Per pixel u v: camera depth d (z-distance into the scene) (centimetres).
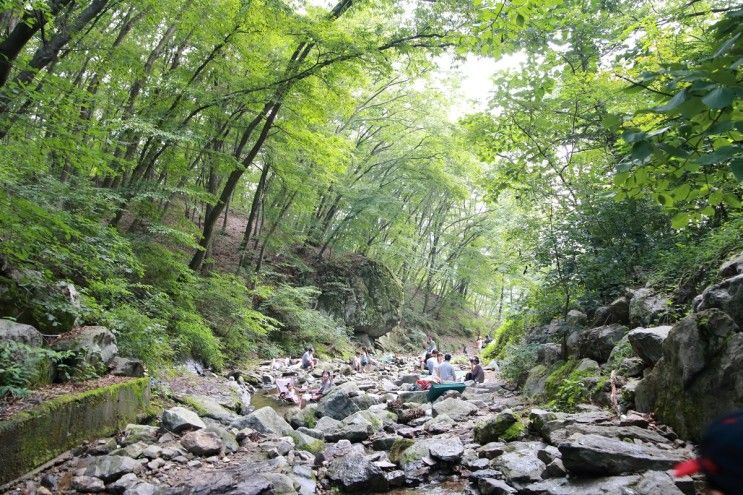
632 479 411
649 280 836
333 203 2319
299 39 1116
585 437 477
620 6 1108
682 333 505
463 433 721
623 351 706
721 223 813
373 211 2180
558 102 1077
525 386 939
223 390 1008
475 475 525
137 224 1224
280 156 1431
